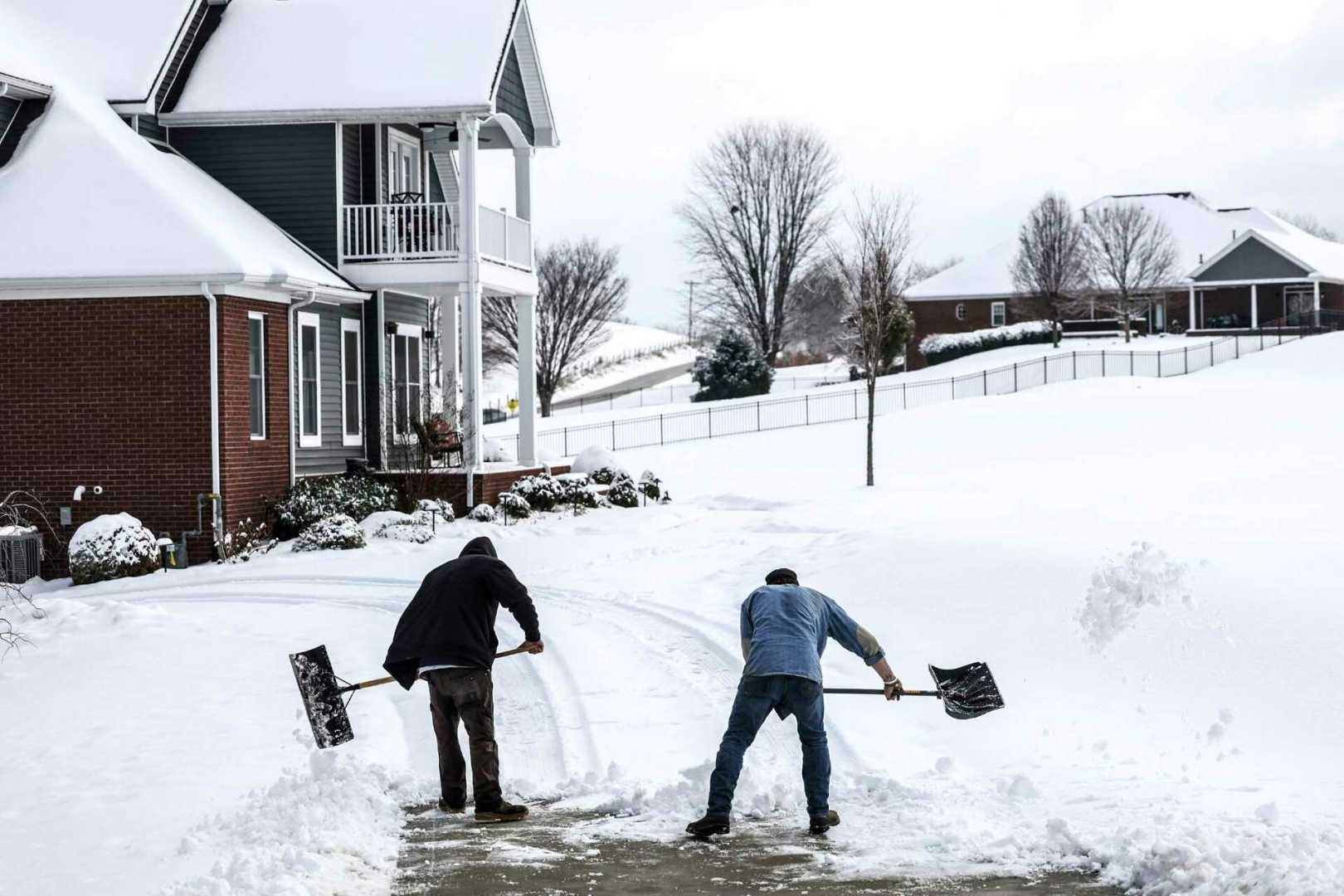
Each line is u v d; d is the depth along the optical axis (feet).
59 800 29.25
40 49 83.61
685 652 43.27
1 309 71.15
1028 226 247.50
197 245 71.10
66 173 75.00
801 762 30.27
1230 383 164.55
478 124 87.66
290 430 78.13
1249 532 51.44
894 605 45.62
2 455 71.41
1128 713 32.86
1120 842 23.30
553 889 22.21
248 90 87.20
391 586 60.95
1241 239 238.89
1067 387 168.04
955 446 129.39
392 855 24.21
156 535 70.79
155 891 22.31
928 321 265.54
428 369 98.99
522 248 97.30
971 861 23.38
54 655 46.83
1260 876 20.43
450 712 27.63
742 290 244.42
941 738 32.19
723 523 81.46
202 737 34.73
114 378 70.85
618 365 321.11
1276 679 33.55
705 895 21.88
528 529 80.28
